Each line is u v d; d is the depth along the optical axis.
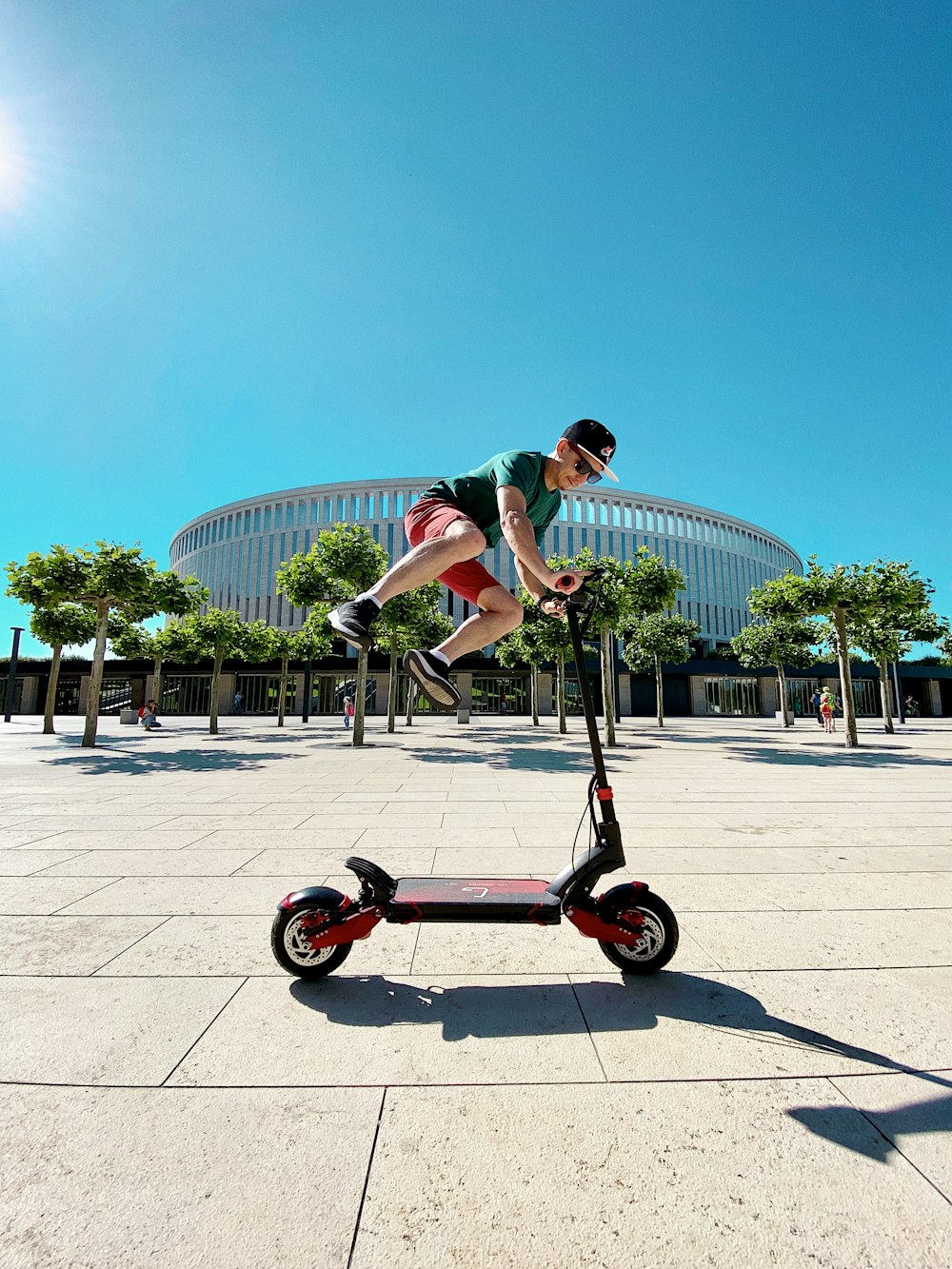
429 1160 1.70
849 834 6.05
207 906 3.87
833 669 43.94
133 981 2.84
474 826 6.32
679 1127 1.84
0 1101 1.96
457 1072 2.13
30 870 4.70
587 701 2.95
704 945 3.24
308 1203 1.55
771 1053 2.24
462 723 31.97
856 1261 1.38
